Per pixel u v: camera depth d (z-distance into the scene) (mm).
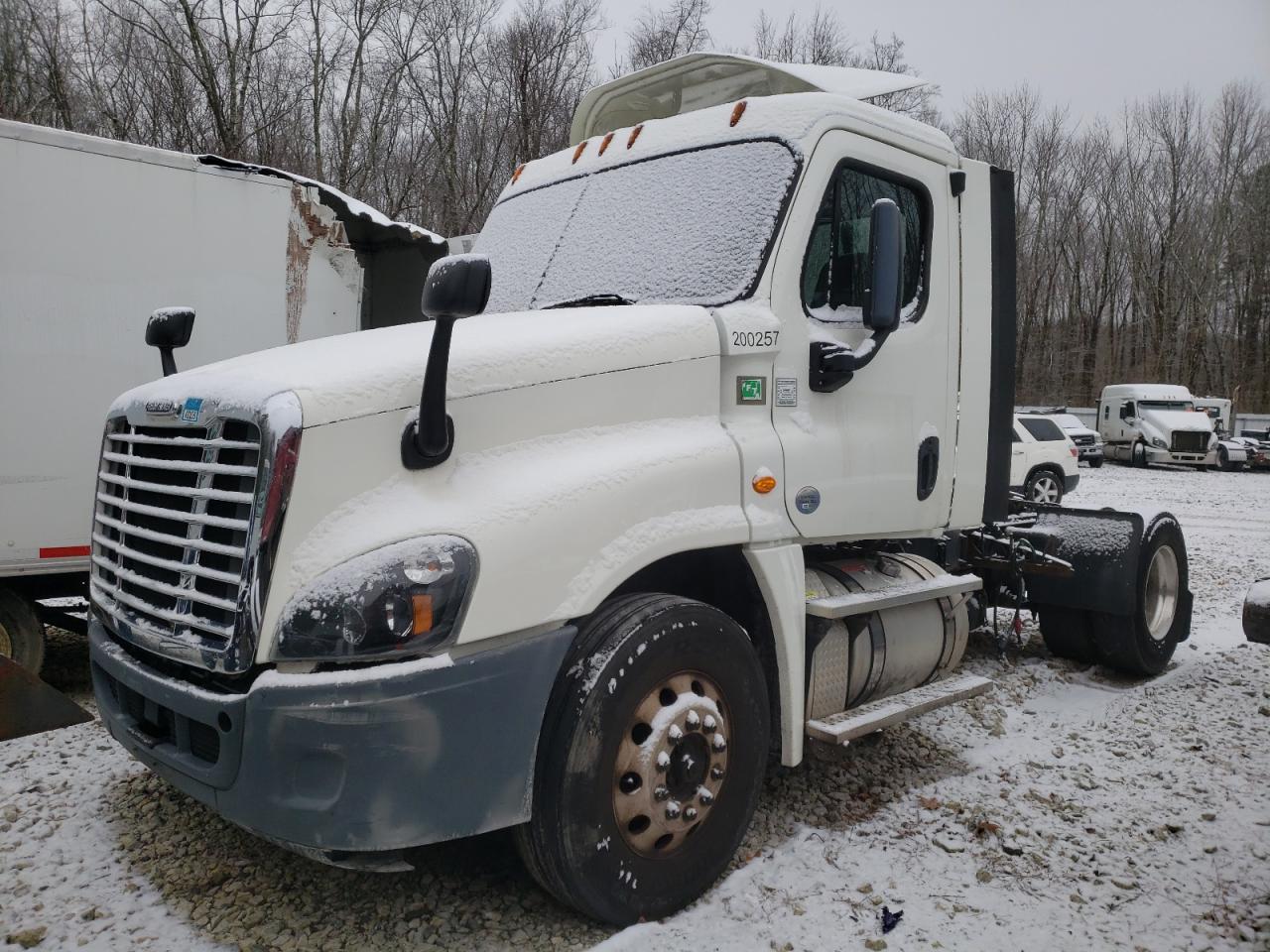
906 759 4590
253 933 3061
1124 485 23031
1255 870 3559
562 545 2918
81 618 5777
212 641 2744
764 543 3541
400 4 20625
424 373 2898
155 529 3066
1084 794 4230
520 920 3152
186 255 6098
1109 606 5734
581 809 2906
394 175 21266
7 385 5375
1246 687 5844
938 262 4375
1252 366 51969
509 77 22562
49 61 16844
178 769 2895
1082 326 54594
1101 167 53812
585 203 4340
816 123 3777
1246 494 20781
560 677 2959
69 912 3178
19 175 5414
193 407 2928
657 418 3357
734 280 3650
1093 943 3072
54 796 4078
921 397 4277
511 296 4266
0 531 5363
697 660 3207
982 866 3568
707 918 3168
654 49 25141
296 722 2578
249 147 17516
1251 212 51281
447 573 2670
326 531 2670
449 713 2684
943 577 4352
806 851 3617
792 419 3691
